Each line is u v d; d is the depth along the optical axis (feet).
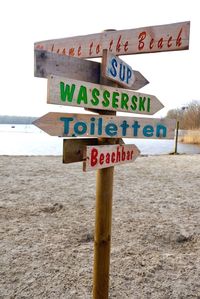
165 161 36.70
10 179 23.30
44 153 59.36
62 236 12.51
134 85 7.94
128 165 32.94
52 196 18.81
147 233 13.19
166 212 16.31
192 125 140.36
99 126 6.46
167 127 8.02
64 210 16.11
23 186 21.20
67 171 27.68
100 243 6.78
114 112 6.88
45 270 9.66
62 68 5.80
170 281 9.27
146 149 72.95
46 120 5.50
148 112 7.82
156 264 10.29
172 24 6.82
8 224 13.70
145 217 15.35
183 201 18.62
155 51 7.01
